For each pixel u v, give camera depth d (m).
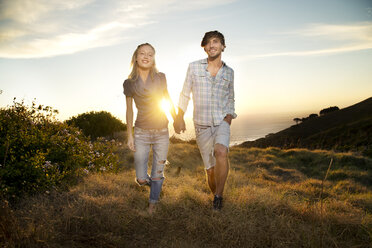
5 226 1.92
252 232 2.33
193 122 3.20
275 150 11.27
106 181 3.74
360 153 10.81
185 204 3.00
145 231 2.44
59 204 2.70
